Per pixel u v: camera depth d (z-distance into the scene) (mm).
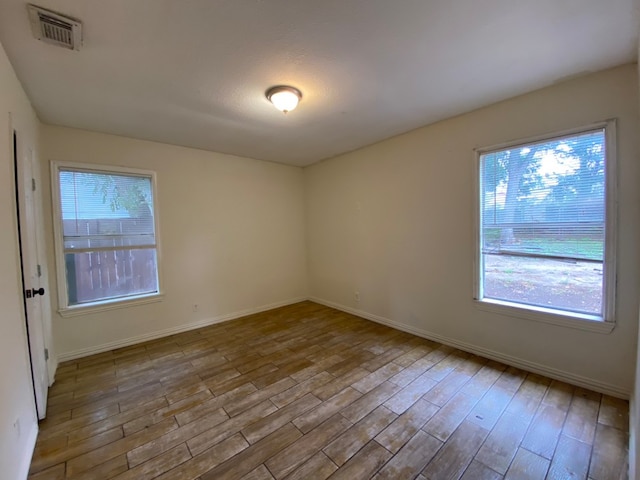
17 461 1491
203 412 2107
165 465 1643
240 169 4359
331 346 3211
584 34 1725
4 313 1465
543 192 2473
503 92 2455
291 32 1662
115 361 2949
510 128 2590
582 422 1909
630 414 1927
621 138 2074
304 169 5105
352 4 1456
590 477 1512
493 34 1715
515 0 1452
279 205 4824
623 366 2129
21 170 1919
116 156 3314
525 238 2598
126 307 3375
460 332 3068
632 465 1465
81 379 2596
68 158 3021
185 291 3830
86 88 2227
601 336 2211
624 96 2055
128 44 1725
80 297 3156
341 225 4441
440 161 3123
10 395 1465
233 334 3639
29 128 2346
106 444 1810
